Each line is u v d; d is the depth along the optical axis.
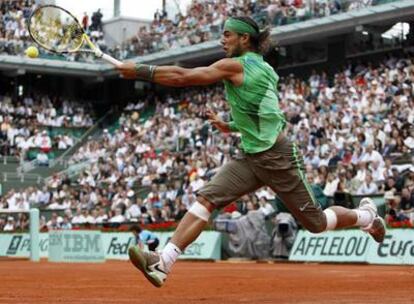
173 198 33.31
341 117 32.09
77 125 48.34
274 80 7.79
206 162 33.62
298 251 26.06
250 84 7.59
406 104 30.22
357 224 8.66
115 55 48.03
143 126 43.50
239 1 42.78
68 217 35.78
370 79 34.47
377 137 29.00
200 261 28.25
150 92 48.31
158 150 40.09
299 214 8.01
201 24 44.31
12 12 47.75
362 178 25.92
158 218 32.16
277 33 39.94
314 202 7.97
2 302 8.49
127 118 46.28
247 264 24.80
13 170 43.81
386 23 37.19
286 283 12.84
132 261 7.55
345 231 24.86
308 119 33.34
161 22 47.28
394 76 32.88
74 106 49.88
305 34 39.25
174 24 46.28
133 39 47.44
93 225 34.31
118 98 50.78
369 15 36.50
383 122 30.09
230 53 7.82
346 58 39.66
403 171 25.44
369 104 32.03
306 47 41.62
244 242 27.53
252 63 7.62
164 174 36.72
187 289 11.22
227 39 7.80
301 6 39.38
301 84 37.00
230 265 23.83
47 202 40.25
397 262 23.09
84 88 51.41
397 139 28.55
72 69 48.72
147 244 24.97
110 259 31.06
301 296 9.45
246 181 7.82
